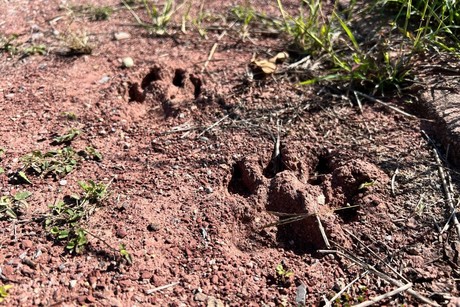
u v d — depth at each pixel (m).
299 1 0.71
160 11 0.71
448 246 0.43
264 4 0.71
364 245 0.43
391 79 0.55
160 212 0.46
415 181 0.47
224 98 0.56
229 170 0.50
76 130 0.53
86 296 0.40
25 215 0.45
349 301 0.40
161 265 0.42
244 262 0.43
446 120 0.50
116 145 0.52
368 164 0.48
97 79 0.60
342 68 0.58
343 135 0.52
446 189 0.46
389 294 0.40
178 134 0.53
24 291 0.40
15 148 0.52
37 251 0.43
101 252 0.43
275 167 0.50
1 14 0.71
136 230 0.45
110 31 0.67
